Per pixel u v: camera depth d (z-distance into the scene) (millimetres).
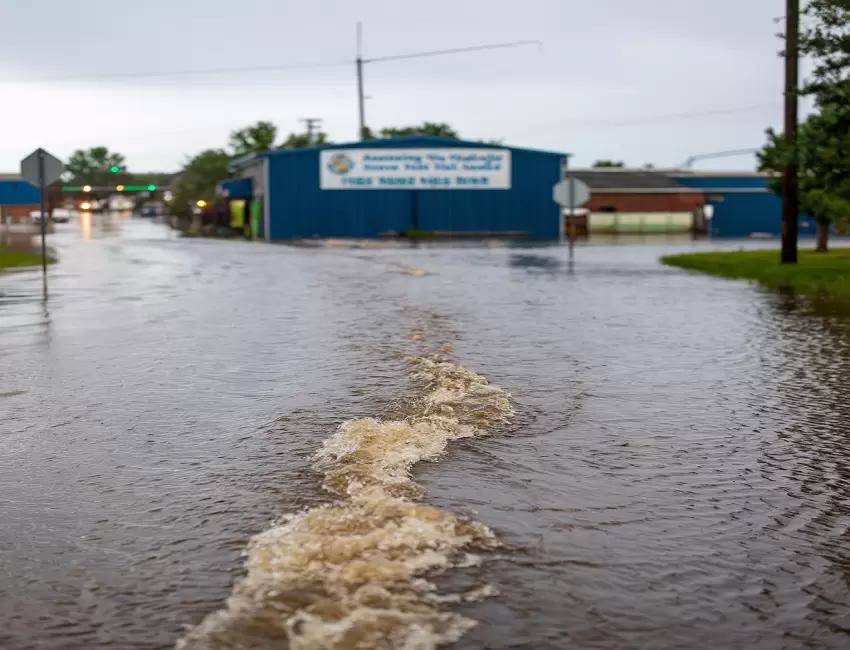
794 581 4137
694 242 47062
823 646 3539
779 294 17625
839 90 21812
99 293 17250
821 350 10758
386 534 4535
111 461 6066
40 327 12516
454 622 3639
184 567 4227
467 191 56000
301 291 17906
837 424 7168
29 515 4992
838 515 5051
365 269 24469
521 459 6074
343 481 5520
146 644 3496
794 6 23344
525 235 56844
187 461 6043
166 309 14656
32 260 26922
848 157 22141
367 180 54938
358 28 66812
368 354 10297
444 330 12320
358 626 3564
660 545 4547
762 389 8492
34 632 3607
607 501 5230
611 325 12914
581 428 6977
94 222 96625
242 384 8602
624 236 57688
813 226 64750
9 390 8352
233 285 19188
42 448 6414
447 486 5445
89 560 4332
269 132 93812
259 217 56406
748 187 67938
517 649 3451
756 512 5090
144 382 8711
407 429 6727
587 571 4188
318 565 4145
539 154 56594
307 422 7090
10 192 75688
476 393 8164
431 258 30281
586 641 3531
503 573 4133
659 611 3805
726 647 3518
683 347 10953
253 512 4992
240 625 3580
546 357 10180
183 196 97125
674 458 6172
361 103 67500
